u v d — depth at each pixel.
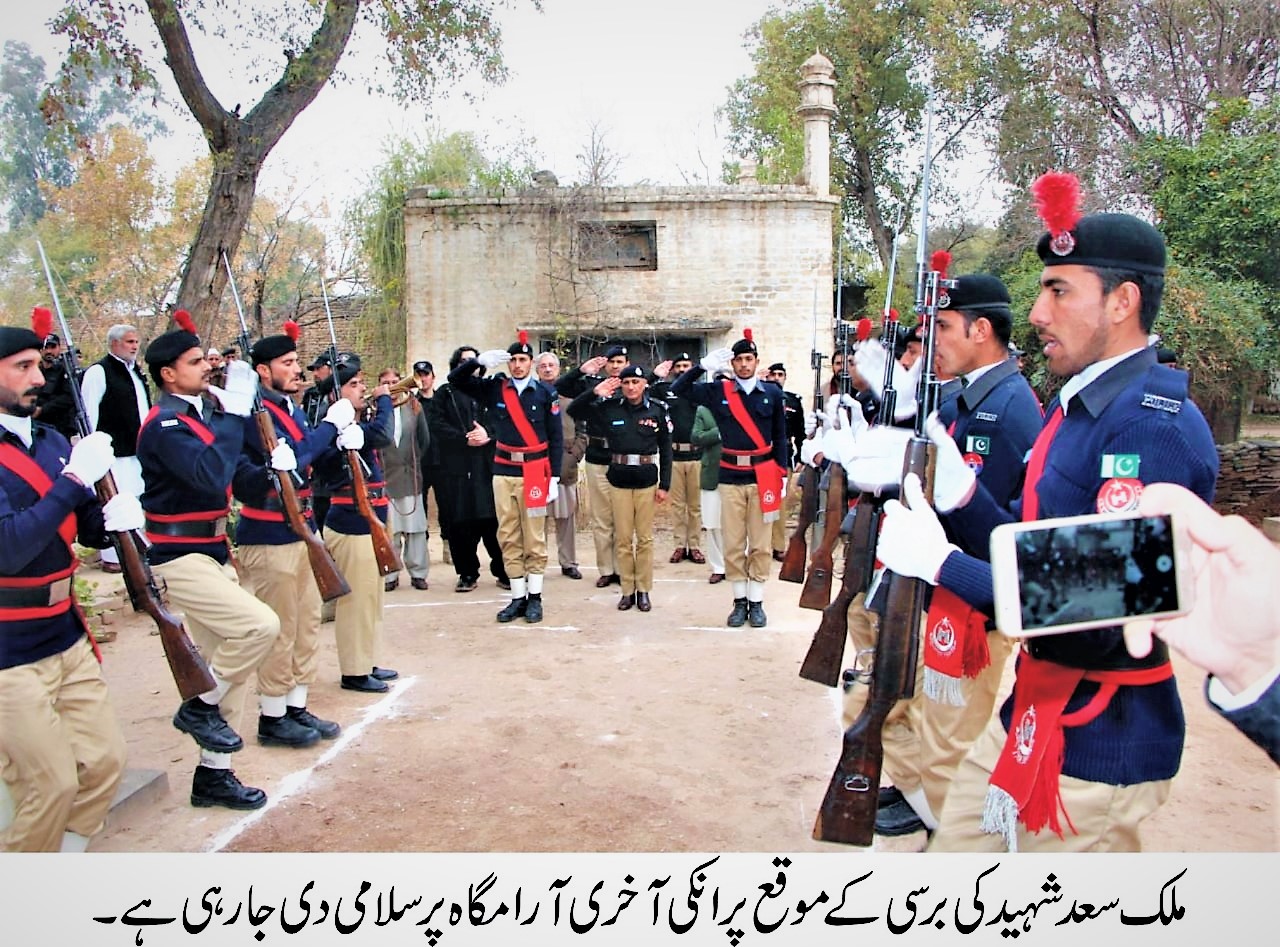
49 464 3.60
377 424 6.55
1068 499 2.44
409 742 5.14
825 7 14.13
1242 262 10.91
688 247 13.95
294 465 4.79
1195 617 1.82
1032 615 1.85
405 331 14.65
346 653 5.91
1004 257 12.40
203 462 4.19
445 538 8.91
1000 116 12.65
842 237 14.55
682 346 14.45
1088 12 12.26
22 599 3.35
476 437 8.22
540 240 13.88
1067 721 2.36
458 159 14.90
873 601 3.08
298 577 5.07
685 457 9.60
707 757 4.91
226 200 9.57
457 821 4.24
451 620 7.64
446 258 13.98
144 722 5.53
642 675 6.20
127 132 12.52
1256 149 10.84
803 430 9.53
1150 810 2.37
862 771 2.73
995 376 3.50
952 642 3.06
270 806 4.41
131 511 3.73
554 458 7.60
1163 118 12.21
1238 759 4.83
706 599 8.26
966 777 2.76
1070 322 2.45
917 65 13.38
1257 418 17.84
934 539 2.56
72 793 3.45
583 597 8.39
